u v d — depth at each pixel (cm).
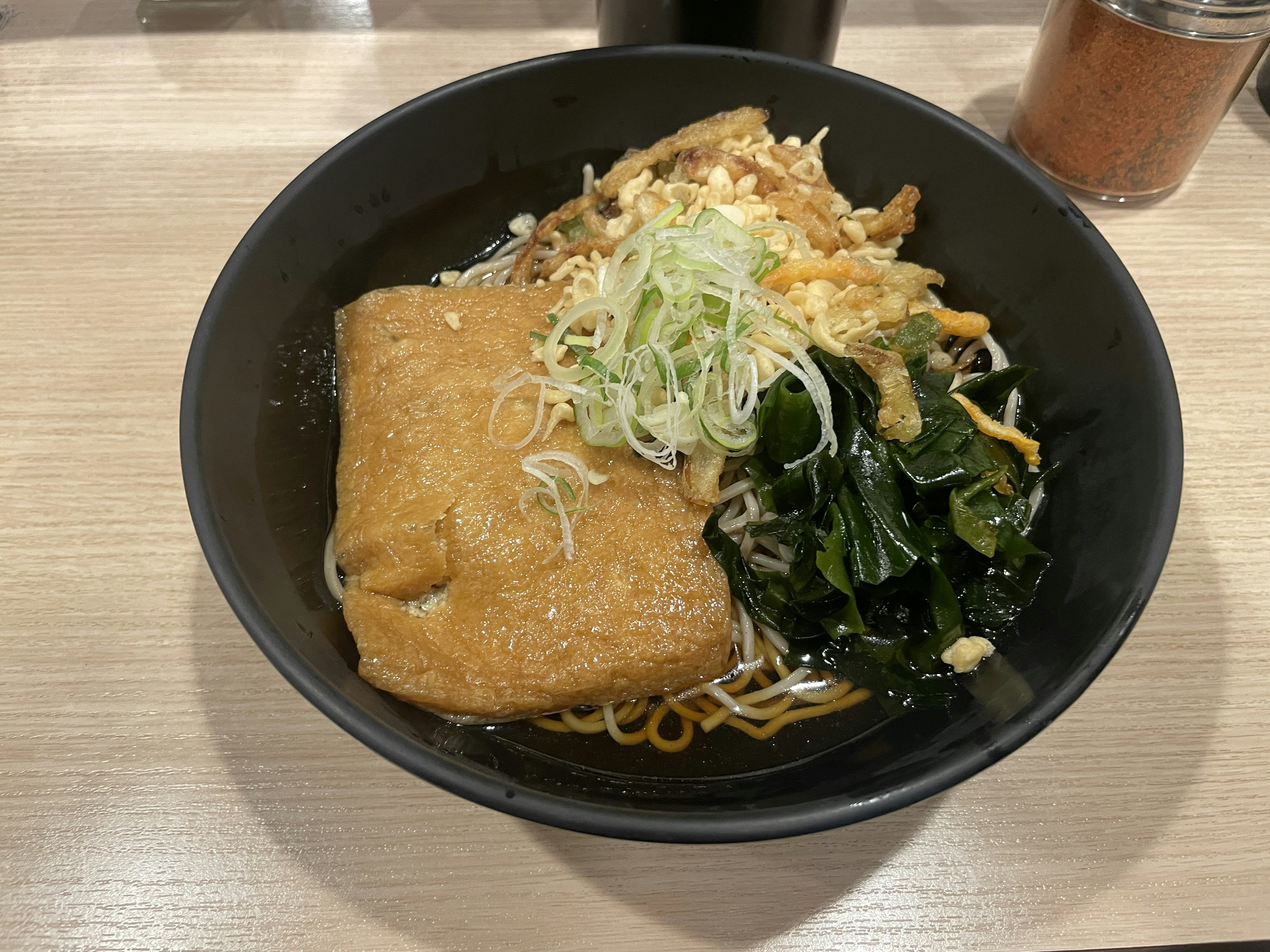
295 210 23
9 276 29
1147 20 25
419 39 34
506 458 22
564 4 35
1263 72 32
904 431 22
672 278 23
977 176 25
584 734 22
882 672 22
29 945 20
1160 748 22
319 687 18
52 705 22
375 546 22
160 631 23
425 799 21
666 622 21
